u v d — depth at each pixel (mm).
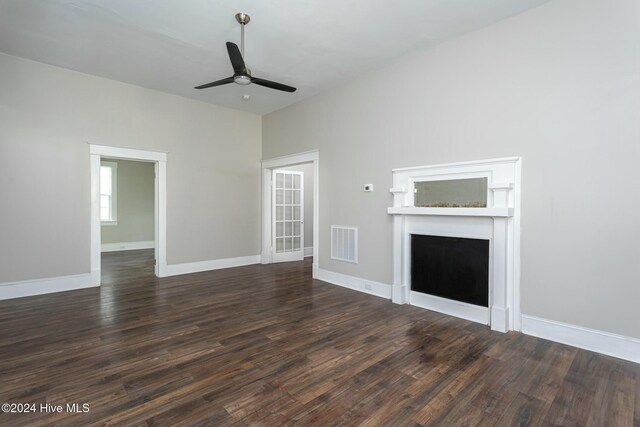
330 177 5070
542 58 2928
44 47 3816
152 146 5227
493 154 3232
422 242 3844
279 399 2027
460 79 3484
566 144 2805
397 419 1847
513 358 2568
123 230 8570
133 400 2008
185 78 4742
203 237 5871
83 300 4059
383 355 2617
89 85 4625
